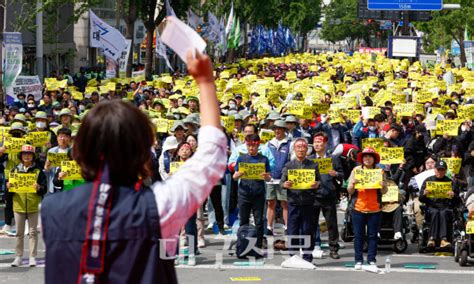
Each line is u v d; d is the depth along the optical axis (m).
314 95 24.75
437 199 14.39
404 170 18.72
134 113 3.43
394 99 28.95
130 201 3.32
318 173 13.33
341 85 34.34
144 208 3.31
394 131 18.91
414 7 52.69
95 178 3.41
